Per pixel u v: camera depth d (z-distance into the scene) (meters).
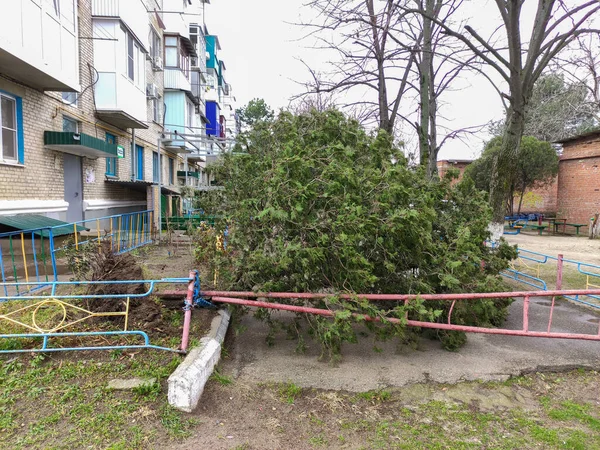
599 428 2.98
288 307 3.77
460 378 3.71
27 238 7.79
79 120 10.38
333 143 4.50
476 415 3.13
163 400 2.99
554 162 20.61
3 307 4.36
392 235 3.76
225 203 4.82
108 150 10.16
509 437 2.86
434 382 3.63
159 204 12.32
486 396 3.43
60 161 9.48
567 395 3.50
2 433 2.57
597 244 14.72
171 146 18.22
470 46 7.56
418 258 4.03
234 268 4.24
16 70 7.45
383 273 4.15
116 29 11.01
